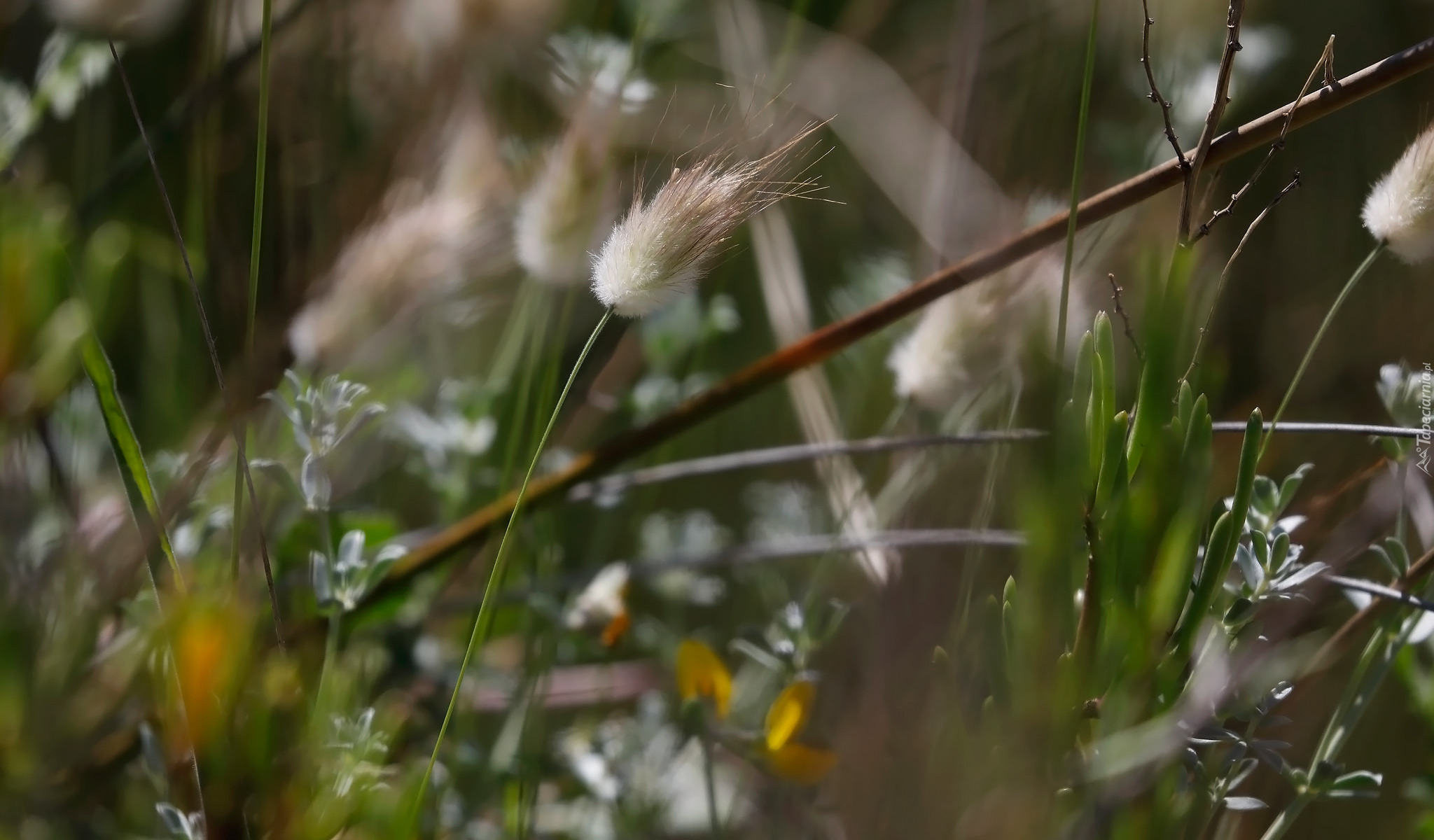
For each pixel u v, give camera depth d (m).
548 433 0.60
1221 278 0.60
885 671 0.61
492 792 0.66
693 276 0.60
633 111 0.67
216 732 0.60
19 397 0.62
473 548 0.66
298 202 0.69
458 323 0.68
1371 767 0.67
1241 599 0.59
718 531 0.72
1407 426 0.62
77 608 0.63
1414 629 0.61
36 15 0.70
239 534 0.60
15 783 0.62
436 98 0.68
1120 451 0.59
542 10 0.67
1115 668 0.59
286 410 0.62
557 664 0.69
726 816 0.66
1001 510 0.65
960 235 0.72
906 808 0.60
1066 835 0.58
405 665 0.67
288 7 0.71
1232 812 0.61
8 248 0.62
